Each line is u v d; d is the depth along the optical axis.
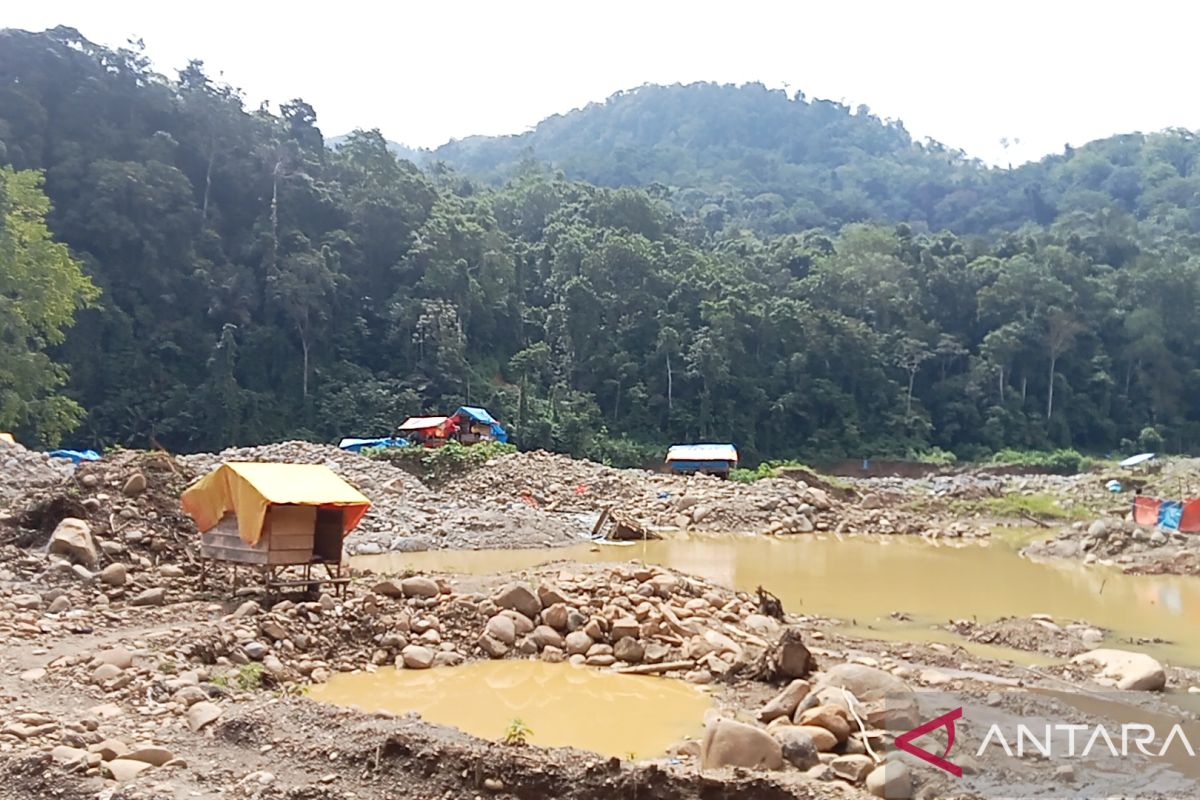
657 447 70.56
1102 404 86.56
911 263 95.62
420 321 69.12
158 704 8.98
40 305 35.53
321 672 11.34
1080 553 25.75
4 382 34.91
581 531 28.56
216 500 13.77
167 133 70.19
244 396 61.16
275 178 72.94
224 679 10.11
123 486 16.33
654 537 28.84
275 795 6.74
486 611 13.11
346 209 75.75
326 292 68.88
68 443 56.09
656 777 6.73
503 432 53.78
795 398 75.94
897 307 89.31
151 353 61.72
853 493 41.34
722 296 79.81
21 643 10.82
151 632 11.41
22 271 35.00
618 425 72.50
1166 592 19.81
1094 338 89.19
